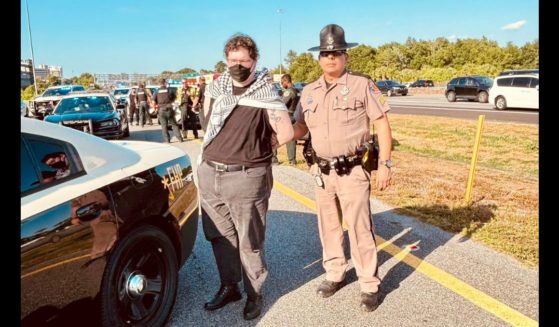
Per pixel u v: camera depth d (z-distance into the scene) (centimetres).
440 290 323
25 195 197
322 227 326
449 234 434
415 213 499
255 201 279
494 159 864
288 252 399
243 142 272
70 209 212
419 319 287
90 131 1232
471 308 298
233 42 263
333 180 304
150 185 270
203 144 286
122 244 241
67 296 206
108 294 232
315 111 301
